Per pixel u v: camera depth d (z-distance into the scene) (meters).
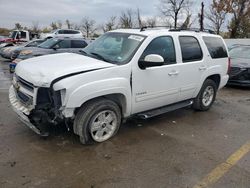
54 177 3.37
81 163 3.71
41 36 27.08
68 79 3.72
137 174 3.52
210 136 4.91
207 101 6.39
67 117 3.82
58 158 3.81
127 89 4.34
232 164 3.90
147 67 4.58
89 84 3.85
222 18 35.56
